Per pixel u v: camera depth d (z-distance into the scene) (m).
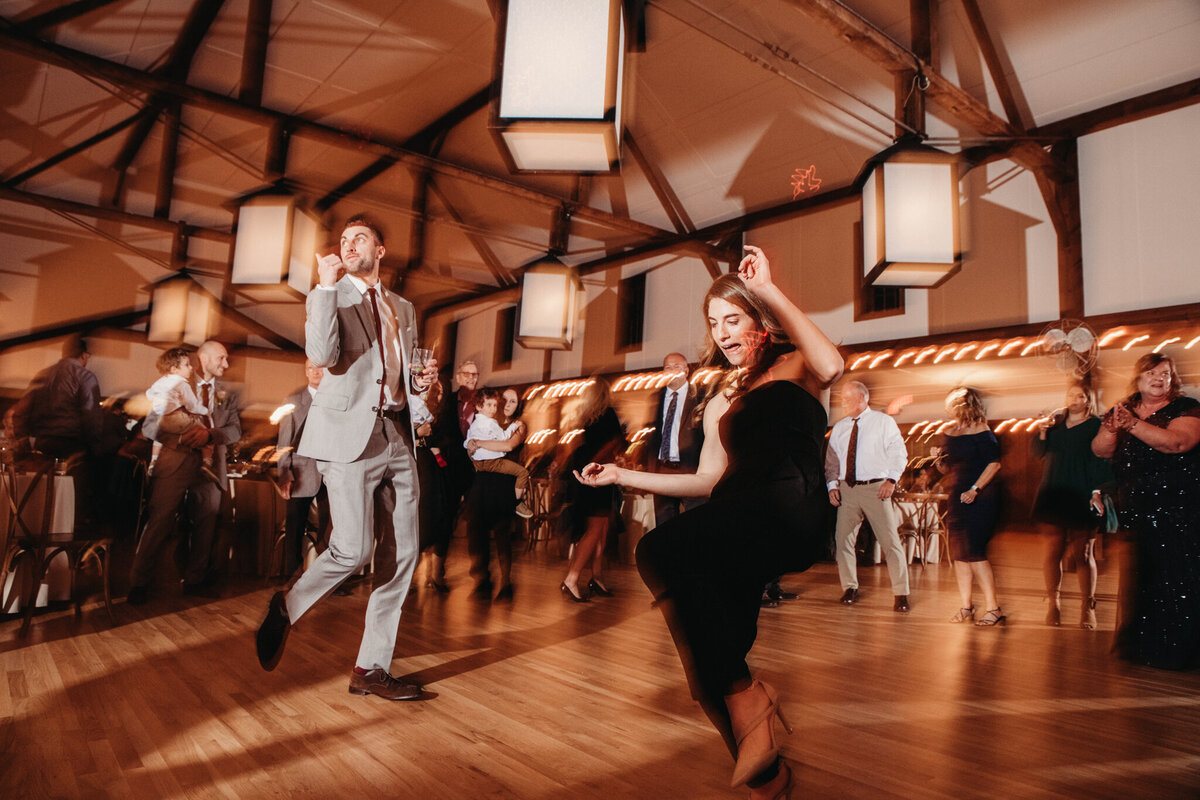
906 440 7.70
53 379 4.21
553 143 2.83
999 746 1.92
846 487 4.46
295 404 4.17
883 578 6.11
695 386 4.39
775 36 6.81
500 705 2.20
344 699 2.20
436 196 10.94
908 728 2.06
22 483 3.44
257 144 9.52
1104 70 6.16
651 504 6.59
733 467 1.35
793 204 8.69
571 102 2.73
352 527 2.15
